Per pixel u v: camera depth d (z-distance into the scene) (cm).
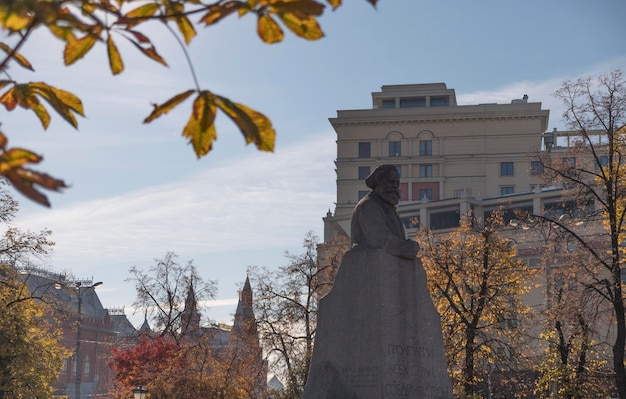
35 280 6072
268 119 407
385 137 11444
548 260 4159
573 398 4231
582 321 3875
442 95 11894
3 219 4331
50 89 483
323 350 1389
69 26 381
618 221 3809
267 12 395
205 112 404
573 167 3978
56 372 4675
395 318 1370
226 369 5169
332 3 390
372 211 1428
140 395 3459
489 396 4644
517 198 8606
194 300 6097
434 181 11275
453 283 4416
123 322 14475
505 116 11231
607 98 3853
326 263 5884
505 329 4572
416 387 1370
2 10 350
